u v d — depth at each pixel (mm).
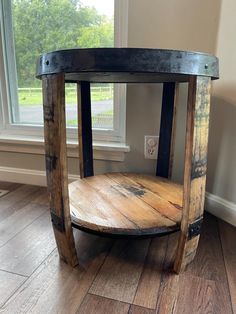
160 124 1100
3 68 1370
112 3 1161
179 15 1016
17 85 1405
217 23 983
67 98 1324
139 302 637
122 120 1256
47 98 651
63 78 616
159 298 650
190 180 654
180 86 1078
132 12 1051
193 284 699
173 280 712
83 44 1256
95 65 541
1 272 738
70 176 1358
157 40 1057
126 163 1241
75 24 1240
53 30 1278
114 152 1236
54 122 647
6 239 903
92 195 923
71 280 709
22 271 743
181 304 633
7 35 1336
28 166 1427
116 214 791
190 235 708
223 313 610
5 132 1452
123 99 1227
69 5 1224
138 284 696
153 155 1185
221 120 1021
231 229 994
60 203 707
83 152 1104
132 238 727
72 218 769
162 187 996
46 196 1278
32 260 792
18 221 1026
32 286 687
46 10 1261
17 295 656
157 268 761
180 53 552
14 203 1192
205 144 667
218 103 1022
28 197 1262
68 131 1340
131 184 1027
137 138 1188
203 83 609
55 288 680
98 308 619
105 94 1267
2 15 1307
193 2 992
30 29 1306
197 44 1023
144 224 739
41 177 1411
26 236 922
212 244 890
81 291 671
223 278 723
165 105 1053
